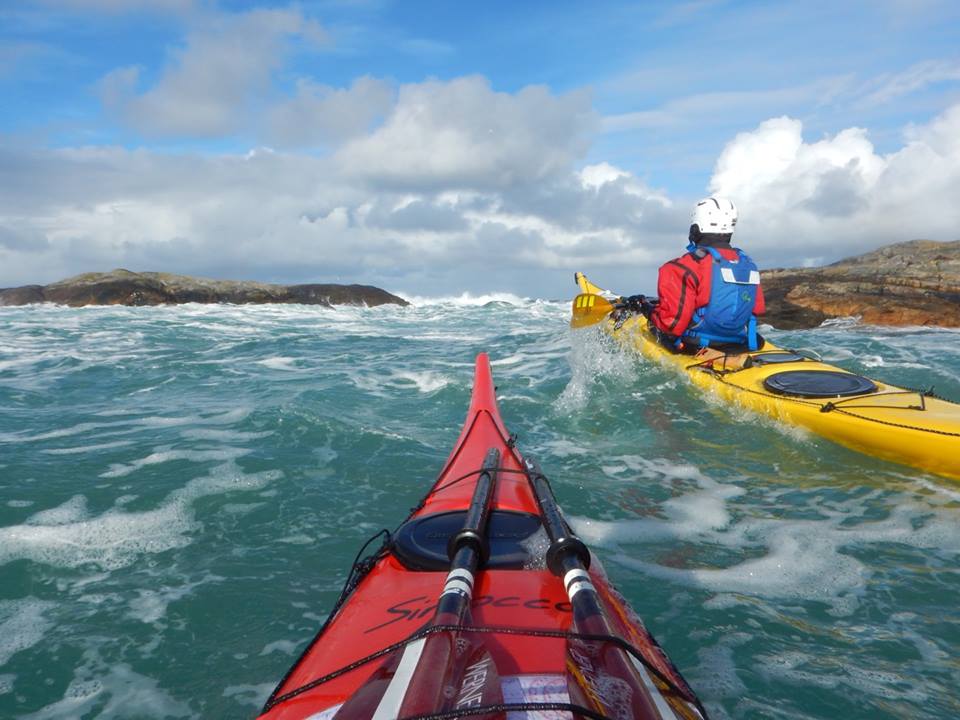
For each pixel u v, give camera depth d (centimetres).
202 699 244
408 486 448
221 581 324
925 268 1506
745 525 384
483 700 129
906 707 229
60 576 328
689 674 247
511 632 150
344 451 516
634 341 757
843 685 240
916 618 286
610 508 409
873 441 466
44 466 478
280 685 179
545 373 827
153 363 966
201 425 589
